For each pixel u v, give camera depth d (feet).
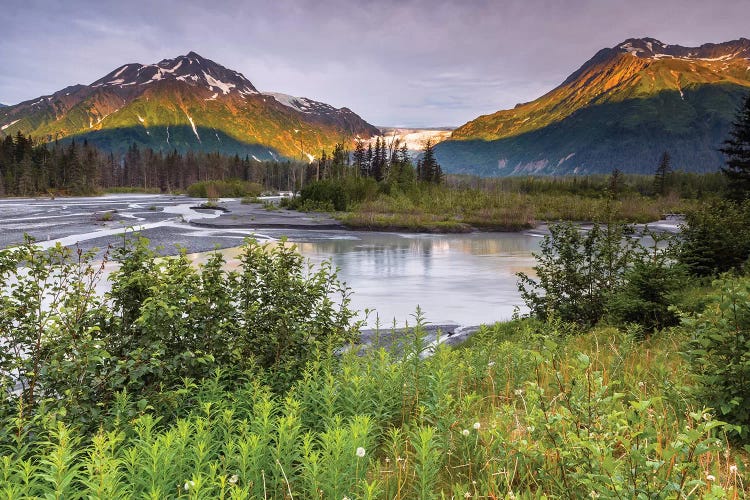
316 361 17.06
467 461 12.28
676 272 30.66
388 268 85.81
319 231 155.84
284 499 10.77
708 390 13.75
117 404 13.51
